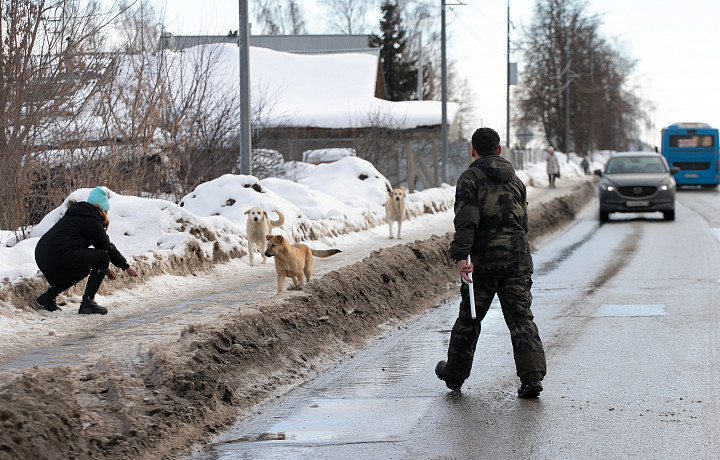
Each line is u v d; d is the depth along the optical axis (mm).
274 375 7711
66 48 14414
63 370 6625
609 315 10734
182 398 6457
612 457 5336
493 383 7387
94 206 10031
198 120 20500
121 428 5801
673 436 5746
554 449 5516
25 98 13977
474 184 6750
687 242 20344
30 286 10094
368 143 34000
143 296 11391
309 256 12102
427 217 25875
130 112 17172
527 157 67250
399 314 11242
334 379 7758
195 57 22141
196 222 14508
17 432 5008
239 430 6180
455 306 12141
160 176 18812
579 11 79125
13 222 14484
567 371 7773
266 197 17766
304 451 5621
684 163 51375
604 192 27844
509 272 6777
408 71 75000
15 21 13766
